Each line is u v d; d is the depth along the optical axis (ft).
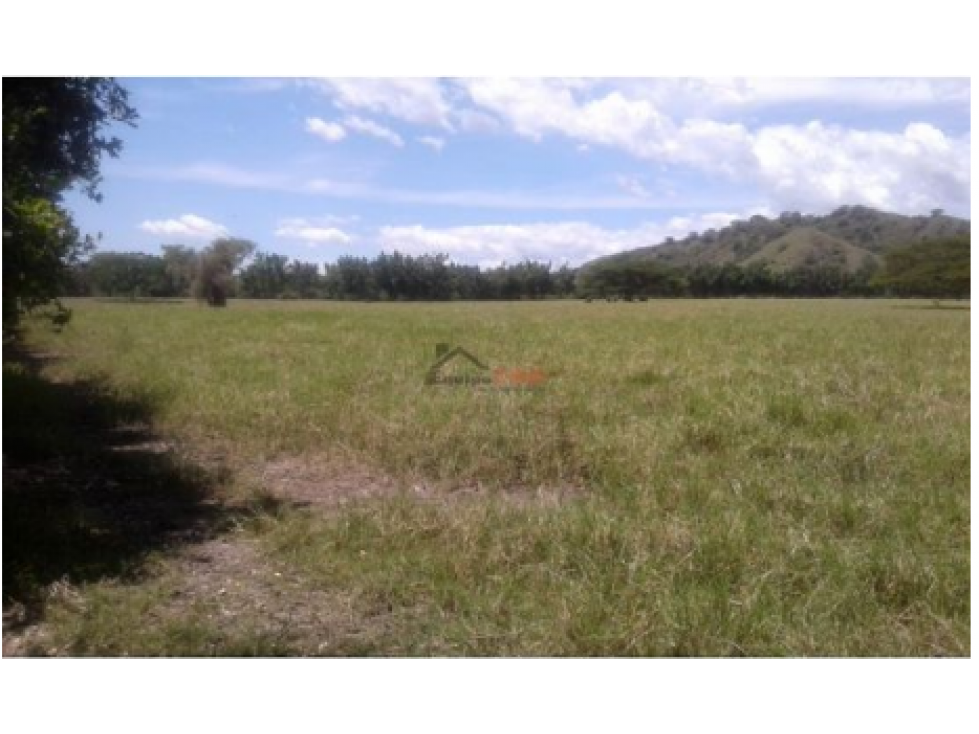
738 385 33.71
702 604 13.80
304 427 28.71
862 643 13.17
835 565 15.46
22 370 45.75
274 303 182.60
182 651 13.00
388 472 24.67
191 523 19.69
